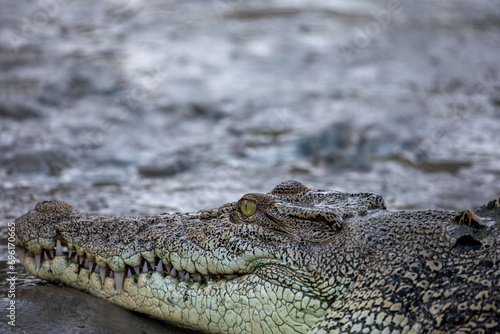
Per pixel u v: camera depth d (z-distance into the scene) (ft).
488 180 101.86
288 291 40.68
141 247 46.06
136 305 46.80
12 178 98.07
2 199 84.38
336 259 40.55
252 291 41.73
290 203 46.47
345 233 41.75
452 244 38.14
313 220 42.91
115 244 47.03
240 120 144.66
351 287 39.70
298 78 181.68
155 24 242.17
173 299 44.78
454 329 34.86
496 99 165.17
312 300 40.34
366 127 135.64
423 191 95.96
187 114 146.51
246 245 42.32
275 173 109.09
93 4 278.67
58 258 50.31
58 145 114.73
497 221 38.37
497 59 211.82
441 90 173.78
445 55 211.61
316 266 40.63
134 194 91.45
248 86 170.91
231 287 42.68
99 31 231.30
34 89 150.71
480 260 36.40
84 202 84.53
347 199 46.50
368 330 37.50
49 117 137.80
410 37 233.14
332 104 156.35
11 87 152.66
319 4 283.79
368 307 38.06
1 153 108.88
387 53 211.00
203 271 43.86
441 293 36.55
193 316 44.19
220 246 43.32
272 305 41.11
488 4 315.37
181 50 204.95
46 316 45.80
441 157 118.52
